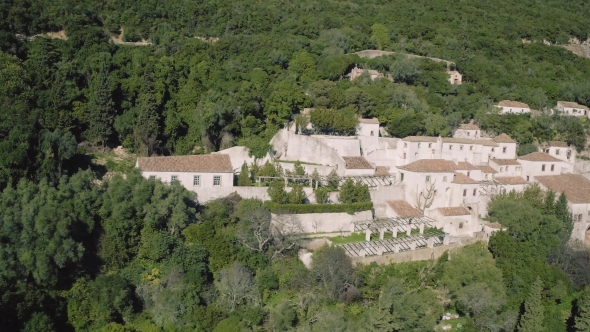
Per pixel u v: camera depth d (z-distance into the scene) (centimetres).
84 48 10444
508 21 18312
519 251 7919
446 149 10381
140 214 6738
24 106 8025
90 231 6512
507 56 16262
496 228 8681
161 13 13512
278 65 12594
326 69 12756
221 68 11400
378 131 10612
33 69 9138
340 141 9862
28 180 6831
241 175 8388
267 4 16138
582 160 12156
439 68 14088
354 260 7112
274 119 10062
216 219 7306
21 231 5991
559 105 13738
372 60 13625
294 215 7719
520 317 7125
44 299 5662
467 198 9244
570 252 8338
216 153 8675
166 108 9700
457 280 7125
